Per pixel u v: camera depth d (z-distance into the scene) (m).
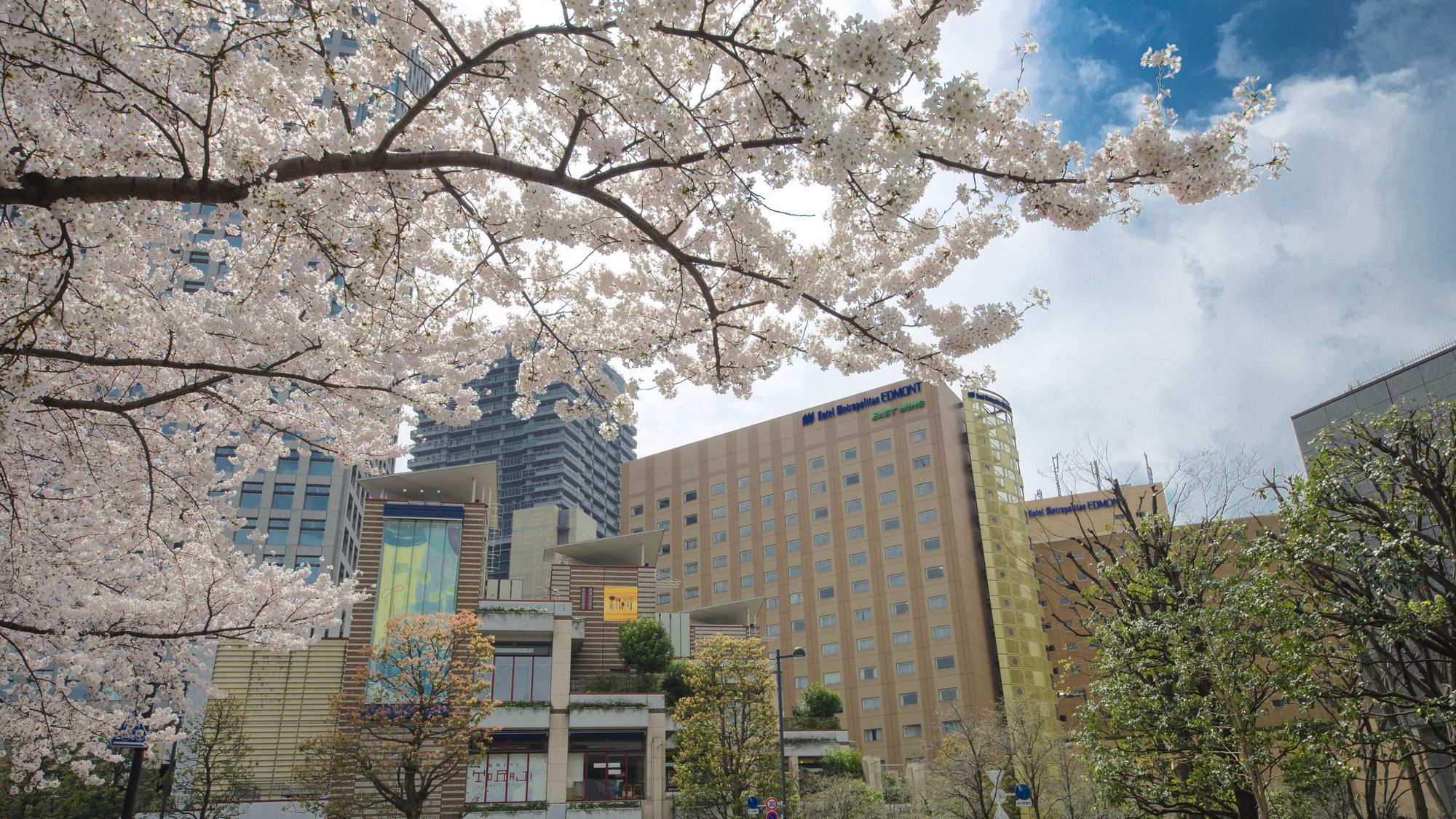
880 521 71.38
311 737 32.75
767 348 9.78
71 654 11.28
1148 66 6.78
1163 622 16.81
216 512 12.28
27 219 7.14
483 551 37.78
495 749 35.31
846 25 5.74
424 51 8.04
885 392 75.12
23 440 10.34
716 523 80.00
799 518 75.50
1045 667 66.62
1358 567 13.86
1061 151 6.81
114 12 6.59
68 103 7.00
